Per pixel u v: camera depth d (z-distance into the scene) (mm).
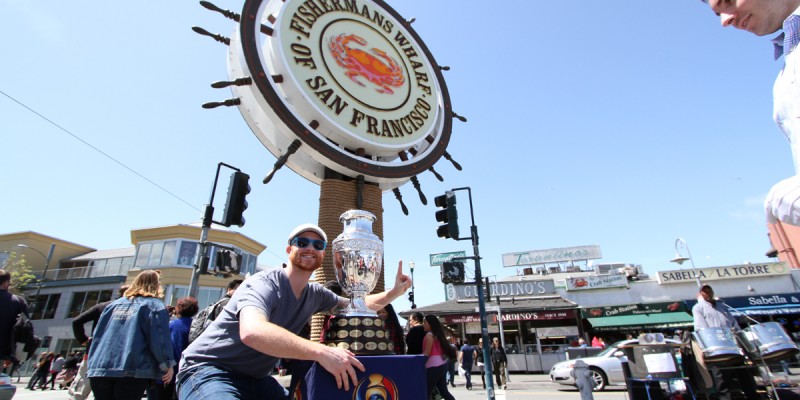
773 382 3770
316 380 1294
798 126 1036
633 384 4520
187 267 21297
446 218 7266
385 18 4844
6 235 27062
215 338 1614
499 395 9656
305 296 1811
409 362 1380
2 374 3281
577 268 25812
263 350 1276
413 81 4691
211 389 1473
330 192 3967
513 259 27578
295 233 1803
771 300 17031
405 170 4160
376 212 4152
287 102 3600
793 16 1093
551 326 19156
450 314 19656
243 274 23266
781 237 21094
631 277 19797
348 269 1771
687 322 17266
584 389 5137
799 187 968
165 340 2930
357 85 4086
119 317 2848
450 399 4879
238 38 3818
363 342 1530
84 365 4547
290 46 3746
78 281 24078
